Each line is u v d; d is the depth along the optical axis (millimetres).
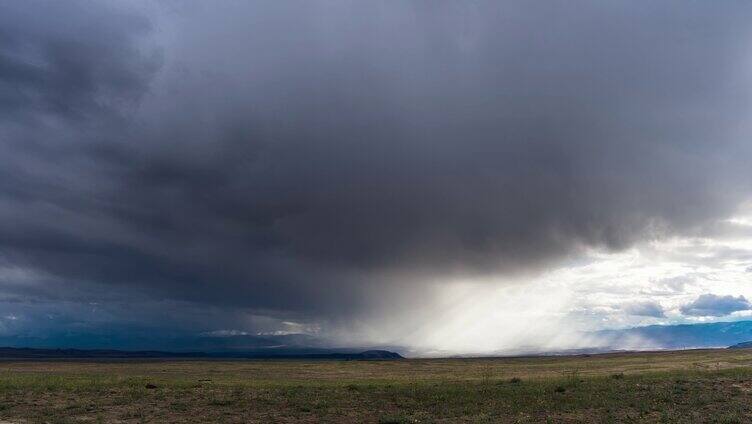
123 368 111750
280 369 106000
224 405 34562
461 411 32312
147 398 36812
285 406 34281
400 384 47906
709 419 28906
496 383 46750
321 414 31828
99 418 29984
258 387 44312
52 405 33688
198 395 38438
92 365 135000
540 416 30688
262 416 31312
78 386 42781
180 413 31969
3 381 46000
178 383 47688
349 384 48469
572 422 29062
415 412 32281
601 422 28969
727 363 76125
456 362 145125
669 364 83250
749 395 35688
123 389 41375
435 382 51781
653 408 32312
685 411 31266
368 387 43375
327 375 79812
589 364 99625
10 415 30391
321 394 39250
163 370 100375
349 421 30062
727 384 40250
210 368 111438
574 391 39281
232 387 44094
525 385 43688
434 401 35781
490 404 34312
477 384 46562
